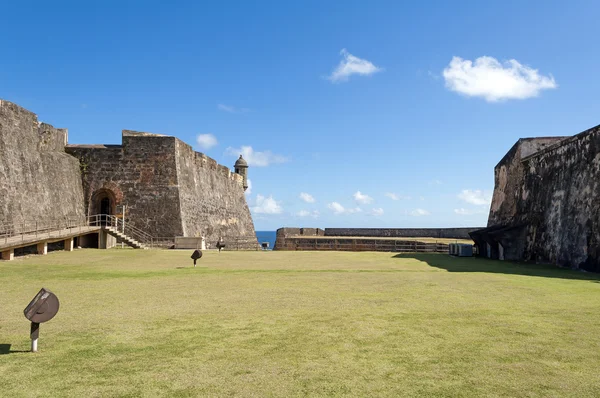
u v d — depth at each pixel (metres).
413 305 8.36
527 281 11.82
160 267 15.52
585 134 17.05
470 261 19.34
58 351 5.57
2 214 20.80
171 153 30.39
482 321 7.02
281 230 37.72
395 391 4.29
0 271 13.98
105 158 30.22
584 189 16.66
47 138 27.56
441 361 5.14
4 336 6.29
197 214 33.06
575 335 6.19
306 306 8.31
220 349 5.62
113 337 6.20
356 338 6.07
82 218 29.06
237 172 46.97
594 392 4.28
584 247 15.88
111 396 4.21
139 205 29.84
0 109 21.66
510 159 25.69
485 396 4.19
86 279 12.31
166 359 5.25
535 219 20.36
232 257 20.47
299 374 4.75
